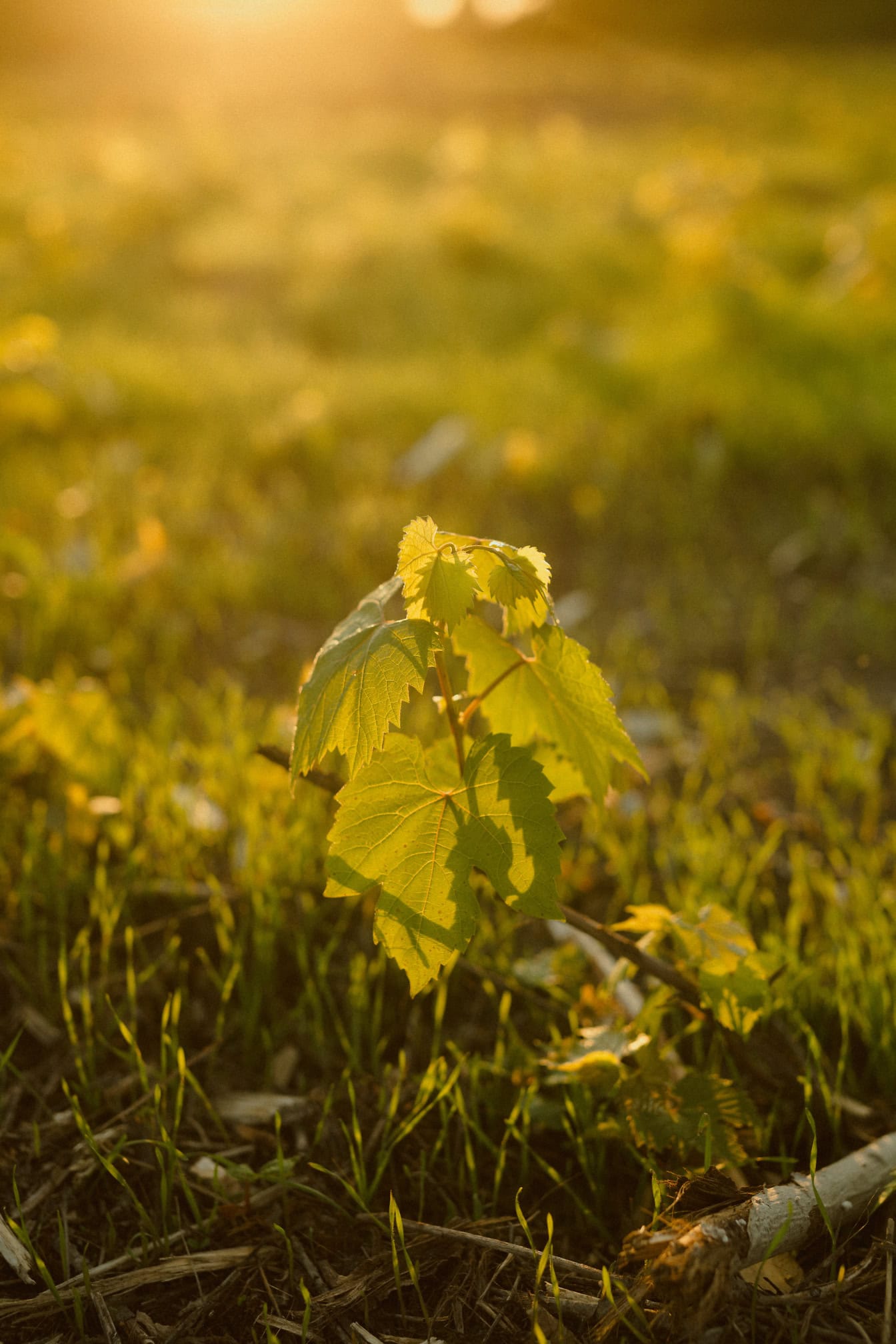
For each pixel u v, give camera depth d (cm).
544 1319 138
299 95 2019
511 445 457
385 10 2452
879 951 193
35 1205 157
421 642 122
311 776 150
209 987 203
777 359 605
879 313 673
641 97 1923
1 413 494
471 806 127
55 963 206
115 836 227
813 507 446
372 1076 182
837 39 2752
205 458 496
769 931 217
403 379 587
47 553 390
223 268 870
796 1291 138
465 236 857
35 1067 183
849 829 256
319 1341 138
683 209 906
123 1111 173
